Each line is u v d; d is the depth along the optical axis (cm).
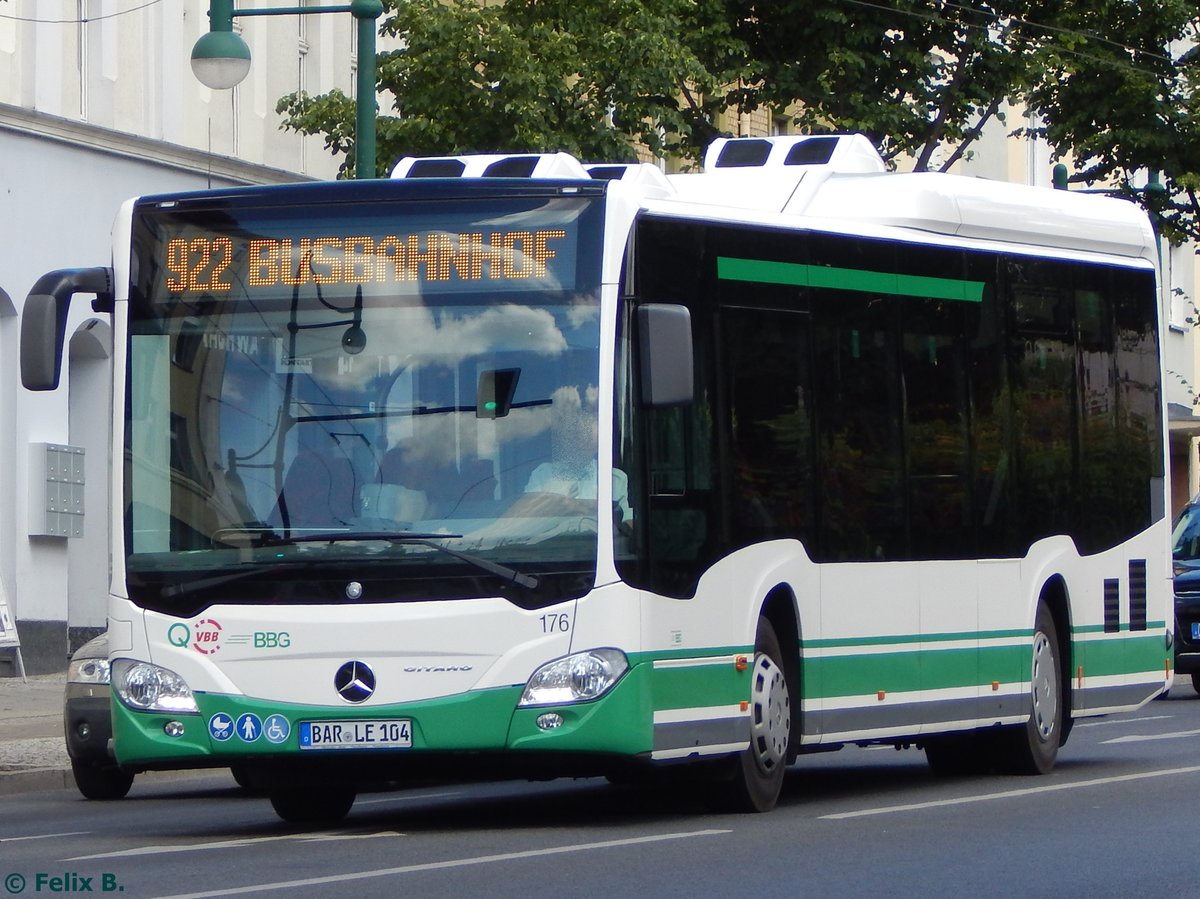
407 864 2100
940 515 2831
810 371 2617
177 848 2295
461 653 2286
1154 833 2355
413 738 2286
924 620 2789
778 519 2544
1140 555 3297
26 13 5100
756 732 2522
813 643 2594
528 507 2298
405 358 2339
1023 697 3000
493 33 4569
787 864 2091
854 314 2705
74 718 3075
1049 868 2070
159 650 2352
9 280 5028
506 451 2311
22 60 5097
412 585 2295
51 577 5253
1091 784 2922
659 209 2405
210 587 2341
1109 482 3219
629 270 2342
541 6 4762
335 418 2341
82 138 5225
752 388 2519
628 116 4741
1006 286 3005
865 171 2994
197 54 3994
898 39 5969
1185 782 2942
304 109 4866
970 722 2881
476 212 2352
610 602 2286
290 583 2320
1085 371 3170
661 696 2331
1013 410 2997
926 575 2795
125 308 2411
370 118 3941
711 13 5884
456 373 2330
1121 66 6334
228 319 2381
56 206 5166
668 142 6006
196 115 5688
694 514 2402
